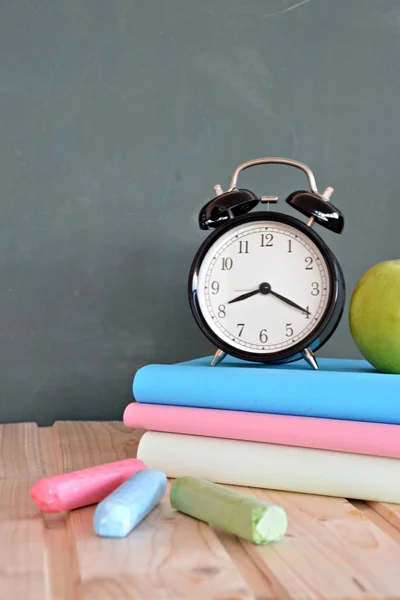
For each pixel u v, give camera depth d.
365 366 0.58
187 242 0.72
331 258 0.55
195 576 0.39
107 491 0.48
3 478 0.53
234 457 0.52
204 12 0.71
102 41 0.71
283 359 0.55
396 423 0.49
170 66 0.71
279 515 0.43
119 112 0.71
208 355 0.71
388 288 0.53
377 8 0.72
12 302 0.71
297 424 0.51
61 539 0.44
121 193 0.71
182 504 0.47
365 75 0.71
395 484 0.48
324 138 0.72
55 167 0.71
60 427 0.68
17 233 0.71
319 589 0.38
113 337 0.71
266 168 0.71
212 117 0.71
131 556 0.41
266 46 0.71
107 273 0.71
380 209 0.71
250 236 0.57
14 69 0.71
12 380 0.71
